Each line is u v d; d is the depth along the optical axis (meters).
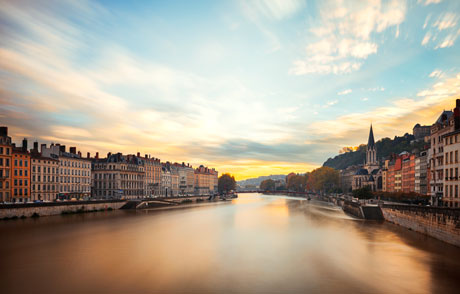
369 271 41.19
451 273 39.84
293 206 161.25
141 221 90.25
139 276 39.50
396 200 123.44
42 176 111.88
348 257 48.31
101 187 157.00
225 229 77.06
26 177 104.44
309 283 37.06
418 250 50.31
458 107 71.56
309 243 59.19
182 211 125.56
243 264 45.00
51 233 67.69
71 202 103.81
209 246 56.91
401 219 78.19
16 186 100.88
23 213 87.75
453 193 64.81
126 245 57.19
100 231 71.50
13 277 39.00
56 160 118.44
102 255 49.72
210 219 98.38
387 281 37.47
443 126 79.62
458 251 49.19
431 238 59.94
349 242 59.44
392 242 57.81
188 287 35.84
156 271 41.56
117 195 154.88
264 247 55.84
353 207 114.19
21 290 34.91
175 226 81.44
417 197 109.56
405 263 44.16
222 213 118.81
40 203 92.56
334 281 37.69
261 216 108.38
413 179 147.00
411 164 150.12
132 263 45.25
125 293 34.12
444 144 69.00
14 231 69.06
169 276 39.59
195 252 52.12
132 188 168.25
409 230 71.19
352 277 39.03
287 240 62.38
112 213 110.62
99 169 157.38
